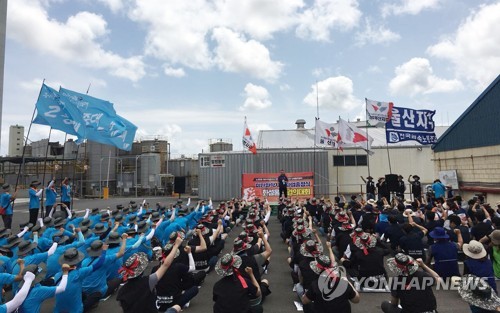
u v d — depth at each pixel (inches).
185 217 548.4
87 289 278.7
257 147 1470.2
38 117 626.8
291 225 488.4
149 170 2060.8
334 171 1270.9
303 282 255.9
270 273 406.9
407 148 1274.6
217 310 199.0
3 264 265.3
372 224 487.8
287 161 1262.3
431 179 1258.0
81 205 1190.9
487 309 177.9
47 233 397.4
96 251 278.5
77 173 1932.8
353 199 619.5
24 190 1594.5
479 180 755.4
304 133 1621.6
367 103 876.6
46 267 295.4
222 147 2241.6
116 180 2052.2
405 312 198.2
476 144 763.4
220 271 202.5
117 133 694.5
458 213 489.1
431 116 902.4
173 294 255.0
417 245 360.2
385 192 850.1
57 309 240.7
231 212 696.4
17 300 195.2
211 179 1277.1
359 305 290.4
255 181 1003.3
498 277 335.6
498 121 699.4
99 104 680.4
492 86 716.0
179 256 287.0
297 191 997.2
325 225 585.0
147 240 391.5
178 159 2212.1
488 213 464.1
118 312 290.0
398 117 881.5
